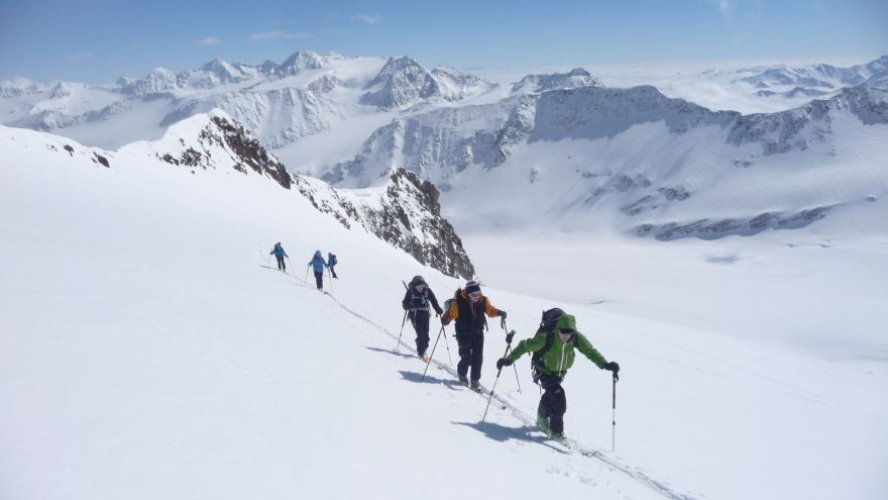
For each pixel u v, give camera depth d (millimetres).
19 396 5863
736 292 166125
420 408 8914
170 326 10500
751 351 50344
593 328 37281
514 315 34531
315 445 6234
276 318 14297
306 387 8500
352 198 105000
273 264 30641
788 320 119000
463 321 11430
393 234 109750
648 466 8727
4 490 4008
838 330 106062
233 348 9930
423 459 6559
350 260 42375
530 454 7918
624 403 13219
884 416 22172
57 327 8828
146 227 28719
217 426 6176
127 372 7398
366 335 15445
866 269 186750
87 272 14406
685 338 48469
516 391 12414
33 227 20016
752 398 17953
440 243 130250
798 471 9797
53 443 4961
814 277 184375
